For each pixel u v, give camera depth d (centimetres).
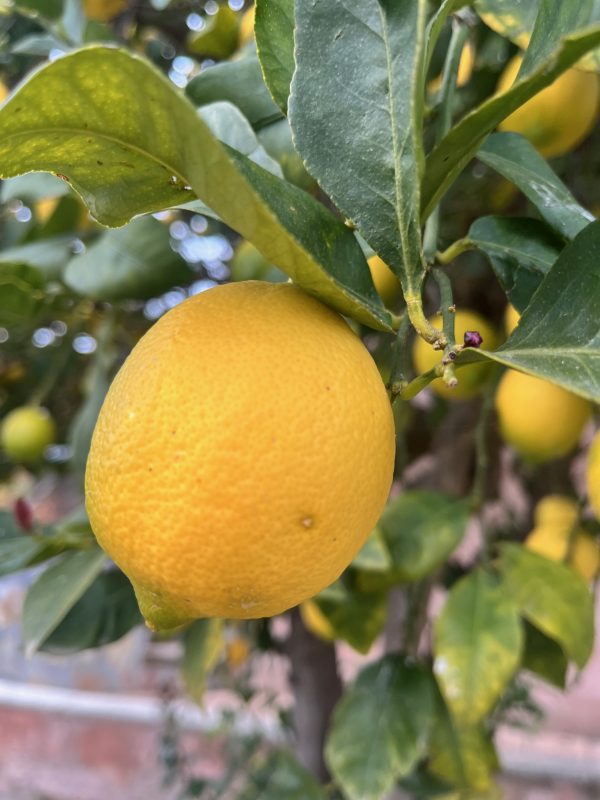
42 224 45
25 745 113
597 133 40
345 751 38
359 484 16
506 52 33
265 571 15
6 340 56
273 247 15
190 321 16
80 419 42
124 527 16
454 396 37
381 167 18
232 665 66
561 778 93
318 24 19
